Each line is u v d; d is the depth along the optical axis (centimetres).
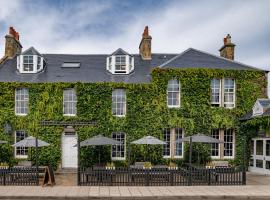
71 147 2433
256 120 2195
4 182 1655
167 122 2431
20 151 2448
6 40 2747
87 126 2414
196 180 1731
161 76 2459
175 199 1391
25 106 2452
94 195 1411
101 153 2423
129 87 2442
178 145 2464
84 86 2434
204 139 2045
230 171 1731
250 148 2398
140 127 2428
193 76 2473
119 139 2450
